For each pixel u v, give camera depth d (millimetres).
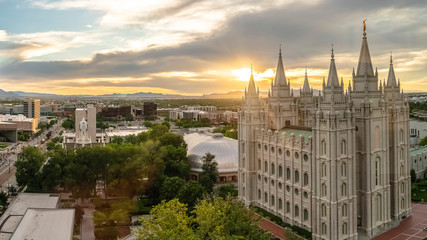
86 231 108125
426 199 138000
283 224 116812
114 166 135875
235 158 179000
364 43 108562
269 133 125688
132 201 133125
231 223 78125
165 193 126250
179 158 170000
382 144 111188
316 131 103062
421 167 166125
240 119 138250
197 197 114812
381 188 111062
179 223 74000
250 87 136500
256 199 135625
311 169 107125
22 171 141875
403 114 120750
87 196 136875
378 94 111250
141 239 70125
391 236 107000
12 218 105312
